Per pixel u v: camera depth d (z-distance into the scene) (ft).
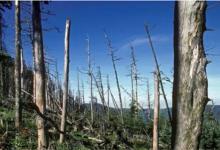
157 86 65.87
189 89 15.30
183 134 15.42
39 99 55.67
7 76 138.10
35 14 60.18
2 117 77.00
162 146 85.81
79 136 75.66
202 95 15.25
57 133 70.49
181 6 15.47
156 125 70.95
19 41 76.13
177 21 15.65
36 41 58.90
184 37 15.40
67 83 77.41
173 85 15.92
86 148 69.05
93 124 96.22
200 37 15.33
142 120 101.09
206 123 89.86
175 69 15.74
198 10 15.20
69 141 68.08
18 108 72.38
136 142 85.46
